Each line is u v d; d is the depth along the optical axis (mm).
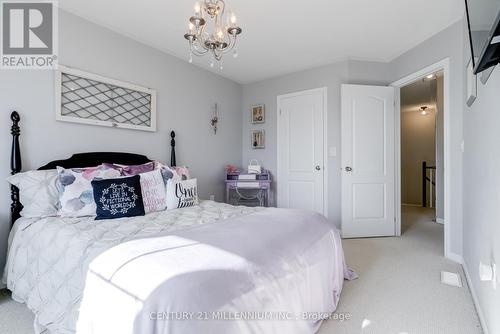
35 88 2213
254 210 2236
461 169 2574
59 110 2336
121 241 1408
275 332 1097
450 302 1873
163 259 1046
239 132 4508
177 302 840
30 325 1608
